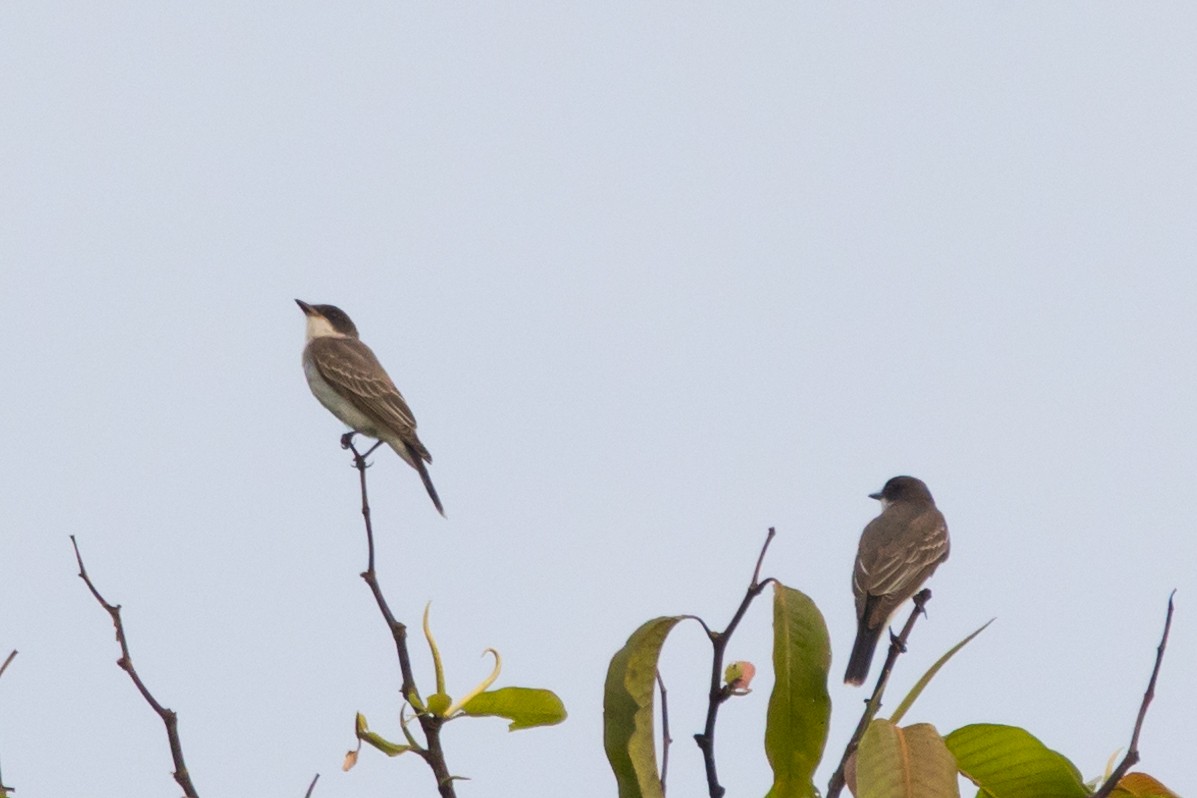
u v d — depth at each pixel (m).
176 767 8.42
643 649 8.25
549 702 9.05
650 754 8.08
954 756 8.30
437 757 8.80
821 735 8.23
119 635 8.62
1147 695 7.68
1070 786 8.59
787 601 8.32
